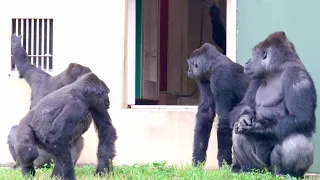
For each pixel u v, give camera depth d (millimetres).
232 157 12250
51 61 14250
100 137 11133
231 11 13562
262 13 13383
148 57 16672
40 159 12797
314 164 12969
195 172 10766
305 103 10648
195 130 12438
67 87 10625
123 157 13672
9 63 14062
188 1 21984
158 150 13602
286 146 10680
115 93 13797
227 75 11867
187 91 20594
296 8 13234
